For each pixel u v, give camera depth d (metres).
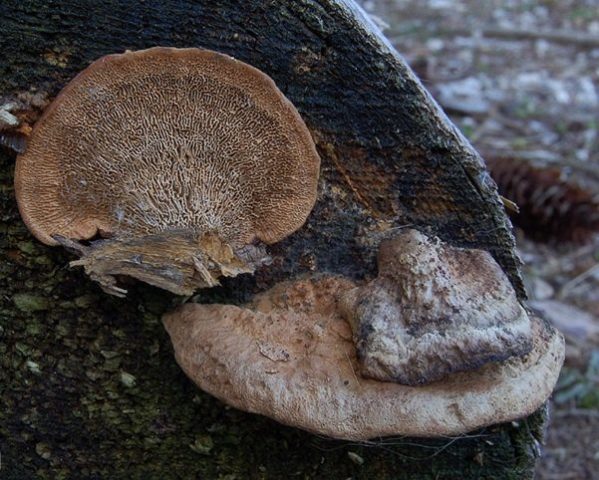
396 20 1.56
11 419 0.36
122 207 0.30
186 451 0.37
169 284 0.31
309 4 0.31
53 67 0.31
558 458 0.62
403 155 0.33
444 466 0.37
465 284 0.31
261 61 0.31
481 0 1.73
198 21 0.31
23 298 0.34
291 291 0.34
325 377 0.31
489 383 0.30
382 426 0.30
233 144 0.30
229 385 0.31
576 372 0.70
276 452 0.37
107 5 0.30
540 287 0.79
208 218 0.31
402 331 0.30
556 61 1.38
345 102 0.32
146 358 0.35
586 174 0.96
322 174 0.33
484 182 0.34
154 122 0.29
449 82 1.22
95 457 0.37
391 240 0.33
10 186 0.32
